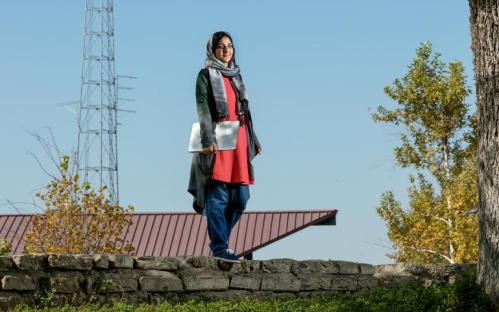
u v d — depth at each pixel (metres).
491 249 7.60
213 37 8.24
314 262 8.84
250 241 19.19
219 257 8.16
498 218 7.50
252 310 7.45
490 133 7.59
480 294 7.69
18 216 20.22
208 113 7.91
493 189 7.56
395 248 21.28
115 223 14.23
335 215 19.73
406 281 9.25
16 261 7.04
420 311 7.86
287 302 7.95
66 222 13.65
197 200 7.95
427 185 21.00
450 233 19.75
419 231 20.64
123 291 7.50
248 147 8.27
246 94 8.29
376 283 9.31
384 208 21.09
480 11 7.72
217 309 7.37
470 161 21.11
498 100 7.52
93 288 7.36
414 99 21.53
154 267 7.77
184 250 19.25
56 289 7.15
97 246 13.85
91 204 13.91
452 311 7.82
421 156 21.66
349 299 8.31
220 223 8.07
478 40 7.75
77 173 13.74
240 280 8.17
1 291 6.86
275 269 8.50
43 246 13.66
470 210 20.22
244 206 8.32
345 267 9.09
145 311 7.09
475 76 7.85
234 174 8.13
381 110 22.16
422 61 21.95
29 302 7.00
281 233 19.17
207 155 7.89
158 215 20.56
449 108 21.58
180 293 7.82
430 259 21.16
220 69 8.13
